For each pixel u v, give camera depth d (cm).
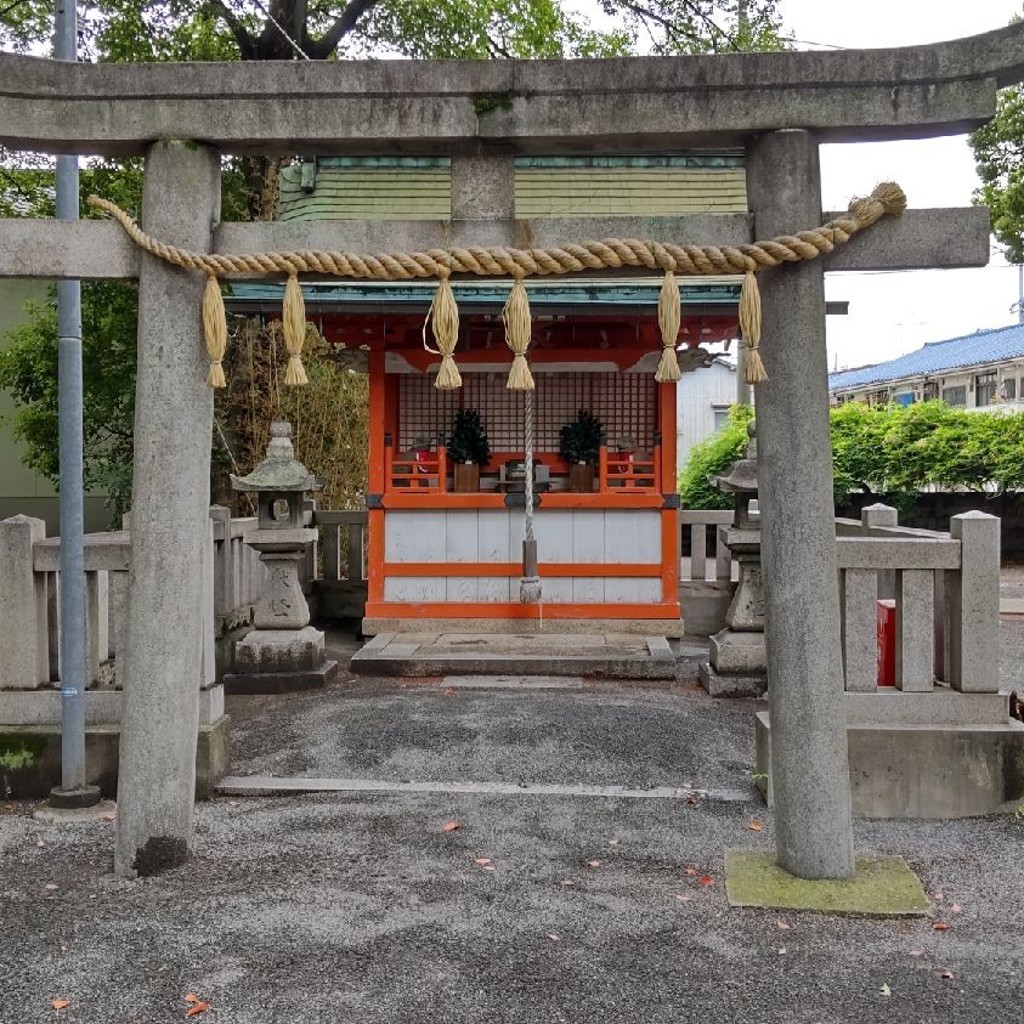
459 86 383
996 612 489
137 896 389
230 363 1295
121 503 1338
